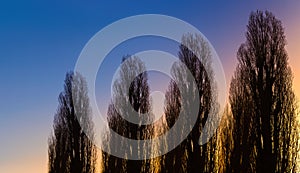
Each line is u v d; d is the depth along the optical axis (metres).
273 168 28.11
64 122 41.97
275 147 28.30
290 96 28.89
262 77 29.38
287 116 28.58
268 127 28.62
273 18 29.98
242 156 29.75
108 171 38.31
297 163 28.14
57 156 41.59
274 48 29.53
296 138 28.39
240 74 30.70
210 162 31.14
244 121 30.02
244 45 30.53
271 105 28.84
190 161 31.39
